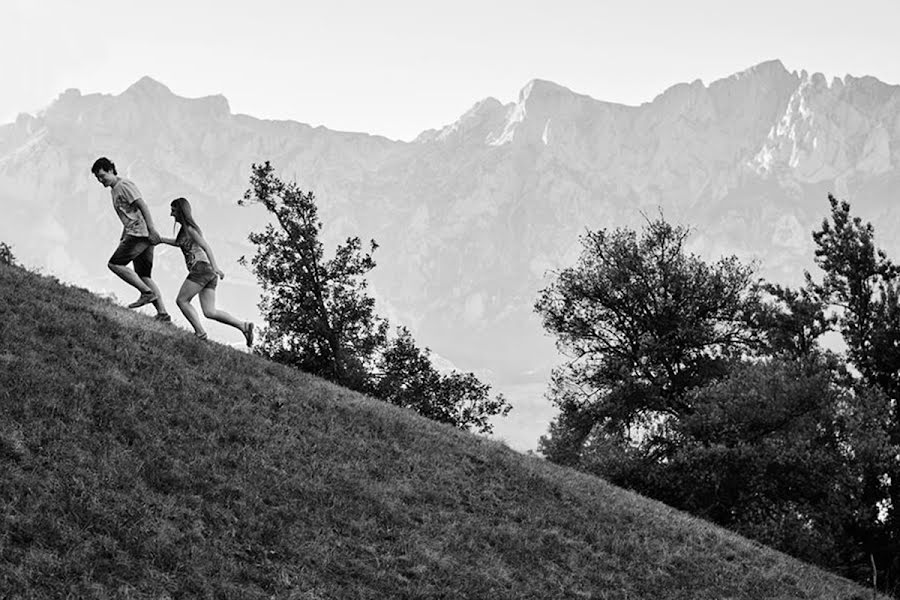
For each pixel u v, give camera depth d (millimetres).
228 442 13578
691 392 32594
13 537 9312
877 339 32562
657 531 17859
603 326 38625
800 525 26547
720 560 17328
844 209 34719
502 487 16859
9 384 12195
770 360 32188
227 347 18578
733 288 37156
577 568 14328
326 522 12367
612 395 35938
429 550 12789
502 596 12320
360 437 16328
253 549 10992
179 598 9516
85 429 11820
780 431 29484
